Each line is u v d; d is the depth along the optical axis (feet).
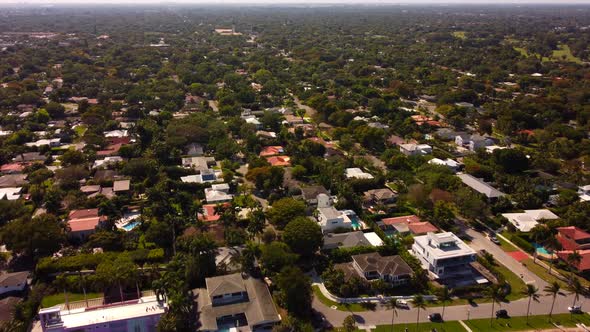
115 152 633.20
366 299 353.72
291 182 540.11
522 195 509.35
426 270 386.52
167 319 304.71
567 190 524.52
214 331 313.32
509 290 366.84
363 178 547.90
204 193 526.98
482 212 471.21
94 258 381.40
